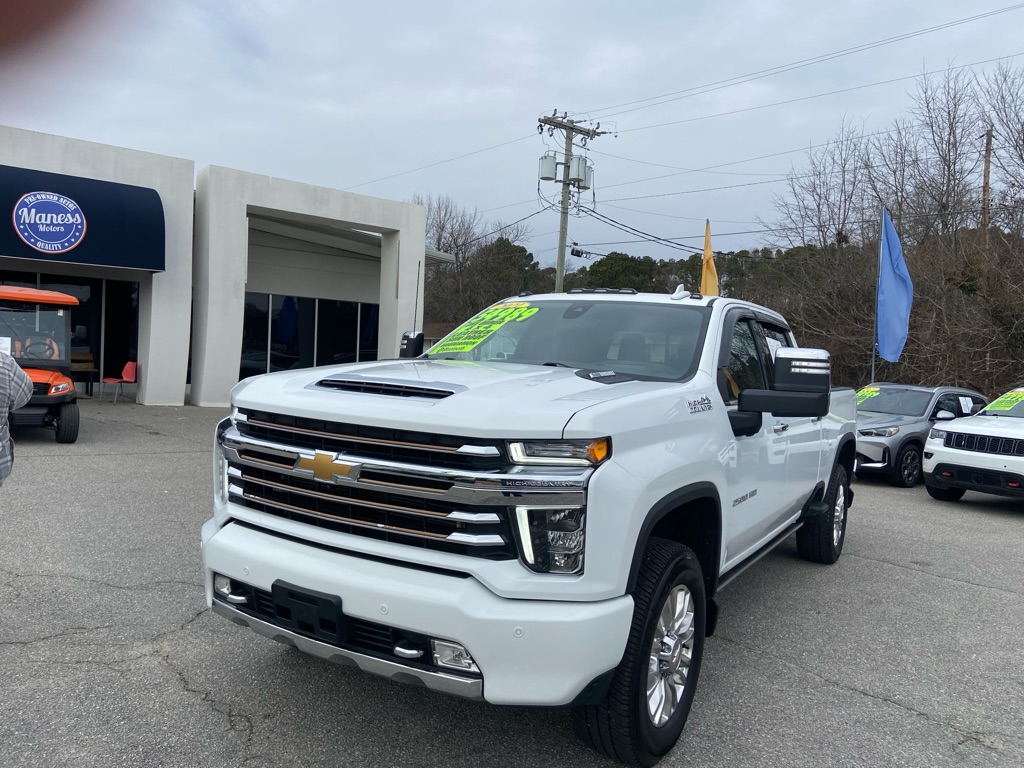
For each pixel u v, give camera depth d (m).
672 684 3.25
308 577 2.86
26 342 10.41
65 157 14.48
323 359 21.34
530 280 55.88
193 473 8.88
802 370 3.49
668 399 3.25
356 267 21.80
